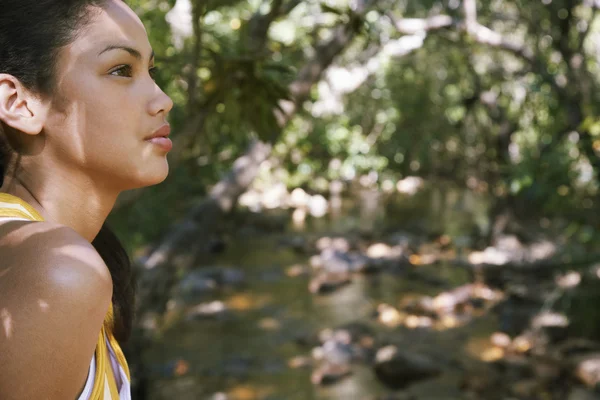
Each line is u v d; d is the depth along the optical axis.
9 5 0.76
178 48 3.33
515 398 5.62
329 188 14.34
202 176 8.34
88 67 0.77
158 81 1.91
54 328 0.63
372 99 14.59
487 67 9.97
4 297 0.63
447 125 14.62
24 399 0.62
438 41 10.40
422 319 7.45
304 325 7.30
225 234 10.91
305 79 2.94
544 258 9.04
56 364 0.63
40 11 0.76
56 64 0.76
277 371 6.18
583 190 7.56
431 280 8.77
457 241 10.59
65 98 0.77
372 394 5.77
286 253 10.13
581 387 5.73
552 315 7.00
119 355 0.92
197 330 7.02
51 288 0.63
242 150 7.49
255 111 1.84
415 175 15.02
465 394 5.71
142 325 5.34
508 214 10.51
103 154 0.78
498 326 7.21
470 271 9.09
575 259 8.26
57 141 0.78
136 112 0.78
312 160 14.45
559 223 10.47
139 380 5.48
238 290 8.36
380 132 14.84
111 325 0.98
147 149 0.79
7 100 0.76
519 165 7.10
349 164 14.50
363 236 11.04
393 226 11.74
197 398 5.59
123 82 0.78
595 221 7.37
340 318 7.52
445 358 6.37
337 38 2.99
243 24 2.38
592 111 6.18
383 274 9.13
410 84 14.41
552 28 6.85
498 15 8.61
